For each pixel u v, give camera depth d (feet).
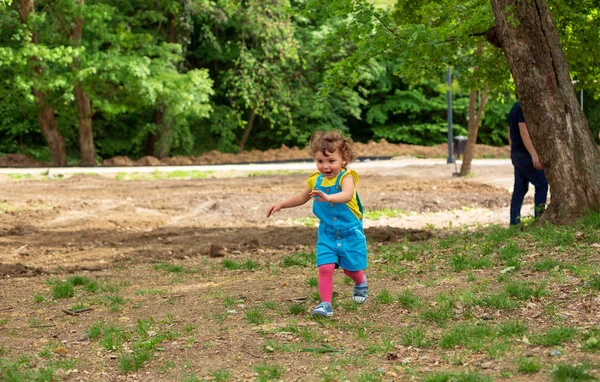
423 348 15.33
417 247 27.96
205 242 36.11
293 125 131.03
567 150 28.17
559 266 21.11
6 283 26.05
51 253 34.14
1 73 93.40
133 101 99.40
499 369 13.52
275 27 98.43
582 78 37.99
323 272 18.39
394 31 33.88
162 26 118.93
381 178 70.38
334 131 18.35
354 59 34.53
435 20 37.65
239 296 21.31
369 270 24.47
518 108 30.99
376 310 18.63
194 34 128.36
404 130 137.49
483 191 57.26
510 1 28.19
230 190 60.39
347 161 18.54
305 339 16.40
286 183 67.00
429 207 49.21
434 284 21.04
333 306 19.27
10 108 108.58
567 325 15.92
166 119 108.27
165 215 48.60
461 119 142.20
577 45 36.35
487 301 18.15
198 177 79.92
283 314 18.85
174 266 28.07
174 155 124.06
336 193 18.13
